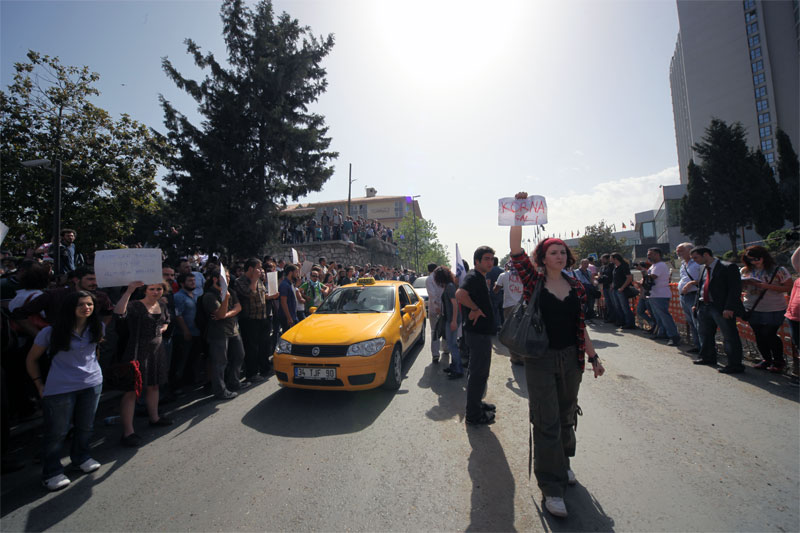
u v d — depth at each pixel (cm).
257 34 1519
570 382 255
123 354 389
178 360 500
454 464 309
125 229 1329
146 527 243
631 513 239
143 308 394
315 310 595
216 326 491
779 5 6022
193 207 1366
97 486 296
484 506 252
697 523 226
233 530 236
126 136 1338
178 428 405
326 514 249
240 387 536
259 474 304
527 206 272
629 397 439
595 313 1156
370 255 2612
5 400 341
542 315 253
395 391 502
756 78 6234
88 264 981
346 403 461
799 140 5812
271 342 704
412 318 653
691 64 6856
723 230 3562
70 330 304
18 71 1197
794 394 423
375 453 331
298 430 387
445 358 686
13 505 274
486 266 387
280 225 1530
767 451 305
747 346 609
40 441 392
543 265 263
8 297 485
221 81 1479
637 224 6881
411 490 273
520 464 307
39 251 696
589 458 311
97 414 464
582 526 228
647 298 757
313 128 1595
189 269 594
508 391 492
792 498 245
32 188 1119
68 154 1228
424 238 4862
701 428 352
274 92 1477
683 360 591
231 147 1425
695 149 3694
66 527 246
